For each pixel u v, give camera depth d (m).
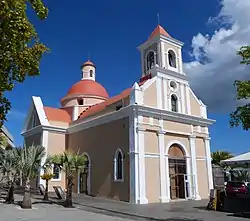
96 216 15.59
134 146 23.70
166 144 25.81
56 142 33.12
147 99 25.77
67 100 37.84
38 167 19.88
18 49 6.45
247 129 12.16
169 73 28.20
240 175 36.53
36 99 36.38
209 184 28.33
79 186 30.22
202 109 30.28
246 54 12.34
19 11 5.93
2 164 21.80
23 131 37.50
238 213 16.56
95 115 30.17
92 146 29.30
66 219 14.20
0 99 6.89
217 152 50.88
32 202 21.62
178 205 21.31
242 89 11.89
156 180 24.22
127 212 17.36
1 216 14.98
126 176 24.12
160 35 28.72
